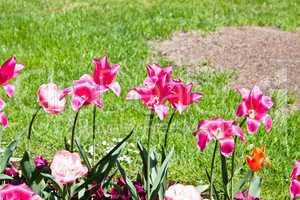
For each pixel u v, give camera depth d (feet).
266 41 37.42
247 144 21.65
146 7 46.44
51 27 37.29
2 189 10.64
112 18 41.27
